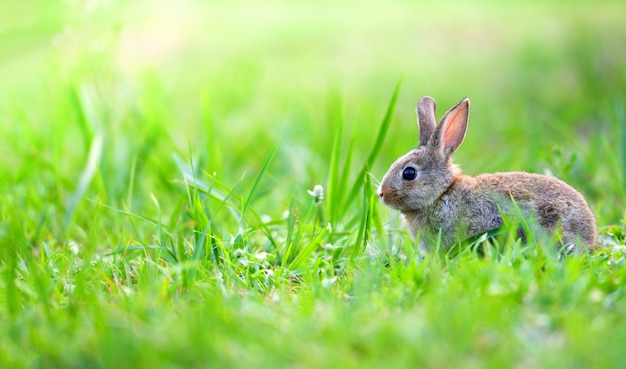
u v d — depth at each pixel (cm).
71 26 1166
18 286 612
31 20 1520
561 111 1311
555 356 478
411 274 604
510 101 1371
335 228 758
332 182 805
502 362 470
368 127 1193
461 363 473
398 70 1559
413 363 473
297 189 945
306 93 1380
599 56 1520
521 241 692
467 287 558
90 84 1120
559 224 696
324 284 609
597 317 526
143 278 637
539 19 1864
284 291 609
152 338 496
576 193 723
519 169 977
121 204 900
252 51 1698
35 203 892
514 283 574
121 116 1073
